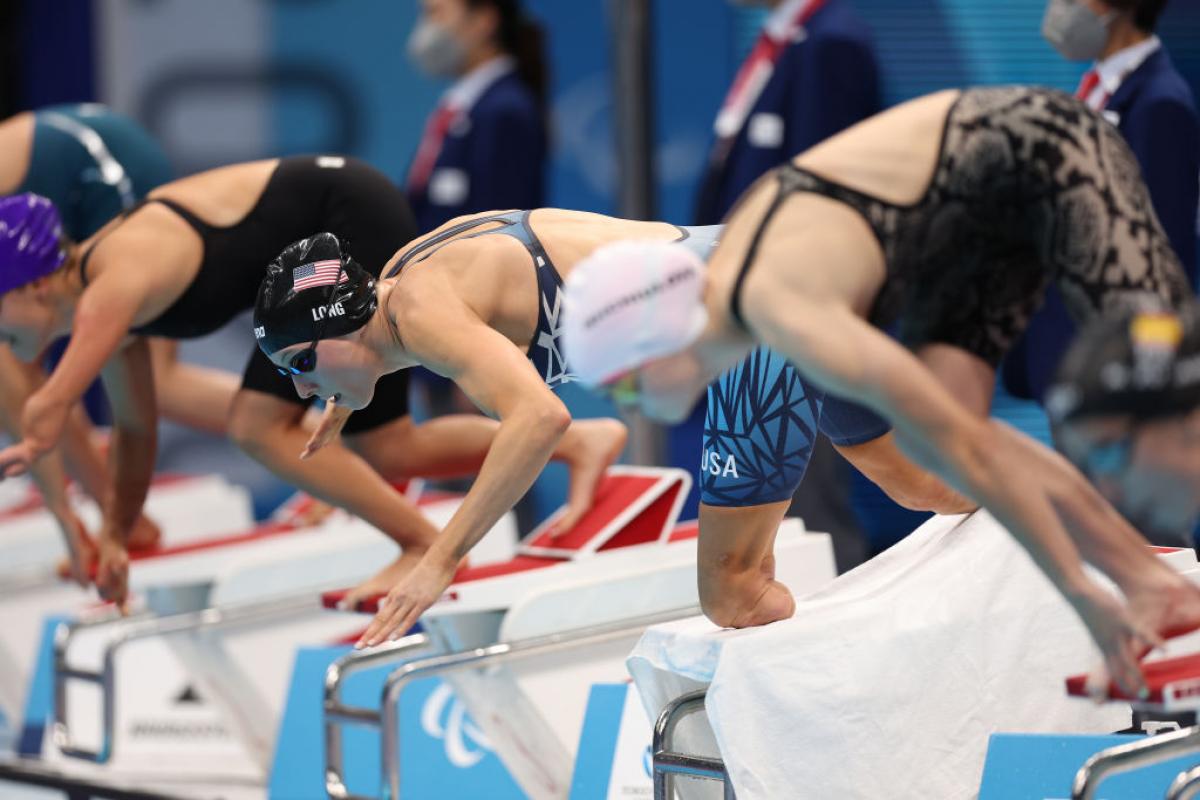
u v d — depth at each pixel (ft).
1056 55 76.13
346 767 52.29
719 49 84.79
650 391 27.99
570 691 47.09
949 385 30.14
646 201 73.87
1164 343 25.46
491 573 46.85
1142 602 27.12
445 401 74.79
